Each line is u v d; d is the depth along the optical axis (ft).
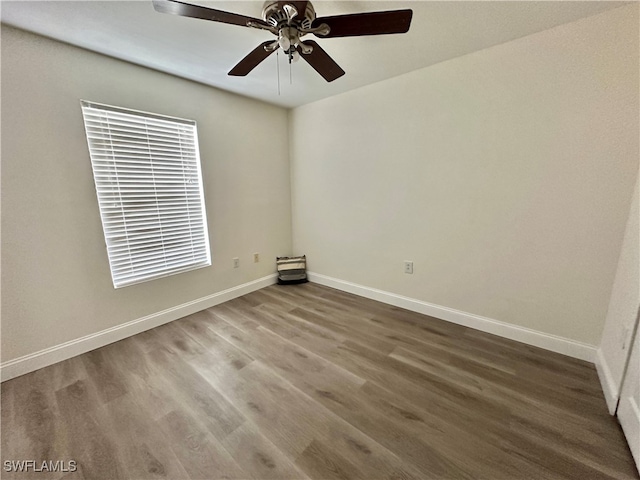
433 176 7.63
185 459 4.00
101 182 6.73
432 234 7.93
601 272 5.61
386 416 4.68
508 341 6.86
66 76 6.00
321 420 4.63
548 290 6.28
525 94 5.98
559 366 5.85
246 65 5.57
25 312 5.88
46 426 4.57
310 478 3.71
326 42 6.02
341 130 9.49
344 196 9.88
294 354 6.52
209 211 9.00
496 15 5.09
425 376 5.65
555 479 3.63
